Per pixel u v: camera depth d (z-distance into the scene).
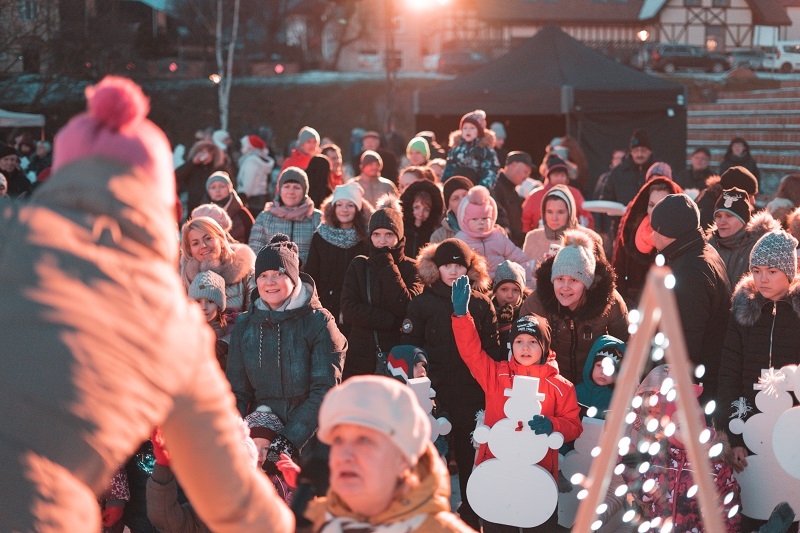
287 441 4.12
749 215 5.92
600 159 17.17
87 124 1.33
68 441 1.14
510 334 4.57
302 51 51.50
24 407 1.12
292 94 41.69
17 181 12.38
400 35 56.78
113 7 36.78
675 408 3.98
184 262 5.70
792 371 4.11
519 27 55.56
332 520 1.88
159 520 3.42
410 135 40.97
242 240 8.63
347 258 6.91
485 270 5.28
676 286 4.61
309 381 4.30
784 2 60.12
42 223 1.23
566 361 4.95
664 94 17.36
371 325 5.73
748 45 55.94
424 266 5.23
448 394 5.12
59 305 1.17
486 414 4.62
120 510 3.91
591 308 4.88
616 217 9.71
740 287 4.39
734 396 4.38
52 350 1.15
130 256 1.27
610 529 4.11
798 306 4.20
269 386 4.30
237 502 1.53
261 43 49.56
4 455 1.10
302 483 1.94
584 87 16.91
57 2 31.55
